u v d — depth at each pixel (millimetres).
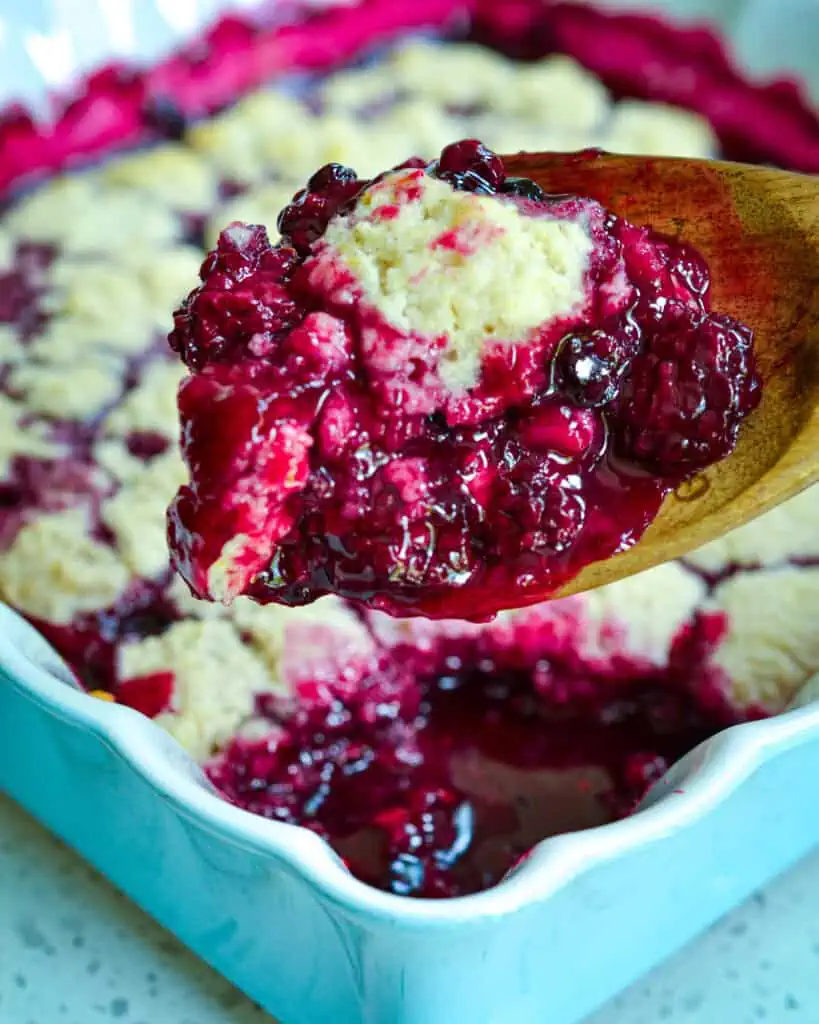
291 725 383
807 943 364
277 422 307
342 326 317
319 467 312
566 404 319
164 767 321
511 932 311
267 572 320
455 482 316
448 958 310
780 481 326
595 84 531
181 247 470
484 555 320
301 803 384
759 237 344
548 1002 338
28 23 494
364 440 314
